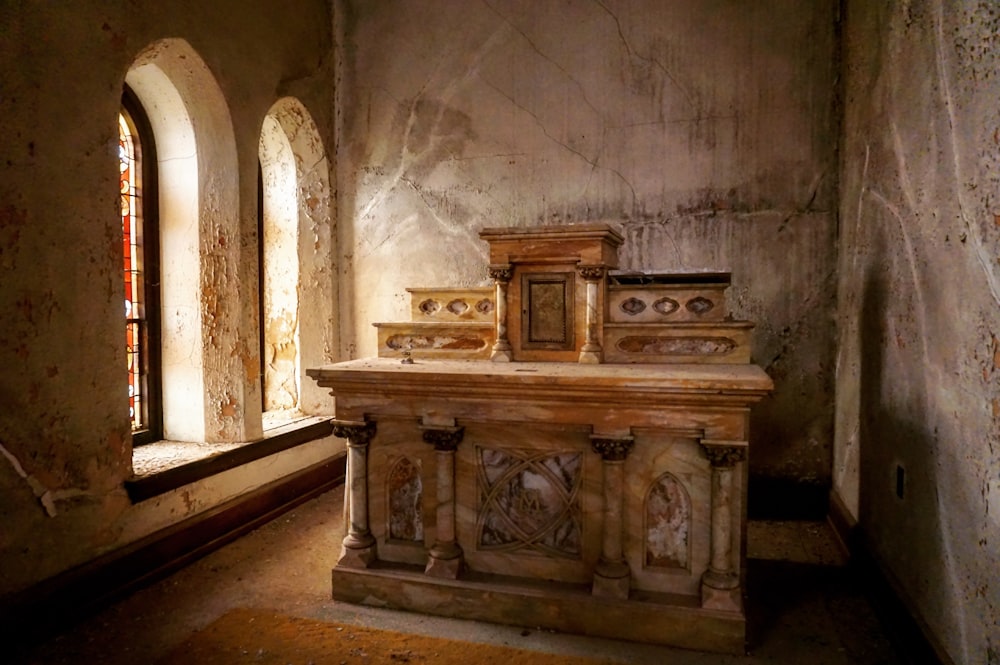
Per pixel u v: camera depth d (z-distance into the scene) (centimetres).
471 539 261
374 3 446
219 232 350
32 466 239
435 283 440
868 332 293
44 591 239
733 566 231
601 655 226
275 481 377
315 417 435
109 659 225
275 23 388
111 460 272
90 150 264
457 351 296
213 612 259
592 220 402
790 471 375
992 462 163
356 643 234
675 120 385
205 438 352
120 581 270
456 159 431
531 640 236
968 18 180
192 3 317
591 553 246
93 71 265
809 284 368
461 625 247
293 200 443
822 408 369
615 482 236
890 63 262
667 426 231
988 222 167
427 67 435
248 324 359
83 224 261
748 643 235
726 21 374
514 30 414
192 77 329
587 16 399
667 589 239
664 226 389
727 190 378
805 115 364
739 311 379
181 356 353
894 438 248
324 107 444
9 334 232
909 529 228
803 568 303
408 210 444
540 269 278
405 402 262
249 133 361
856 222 318
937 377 204
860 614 257
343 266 461
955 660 184
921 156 222
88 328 263
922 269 220
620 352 273
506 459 256
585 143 402
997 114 162
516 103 416
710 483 232
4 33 229
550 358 278
